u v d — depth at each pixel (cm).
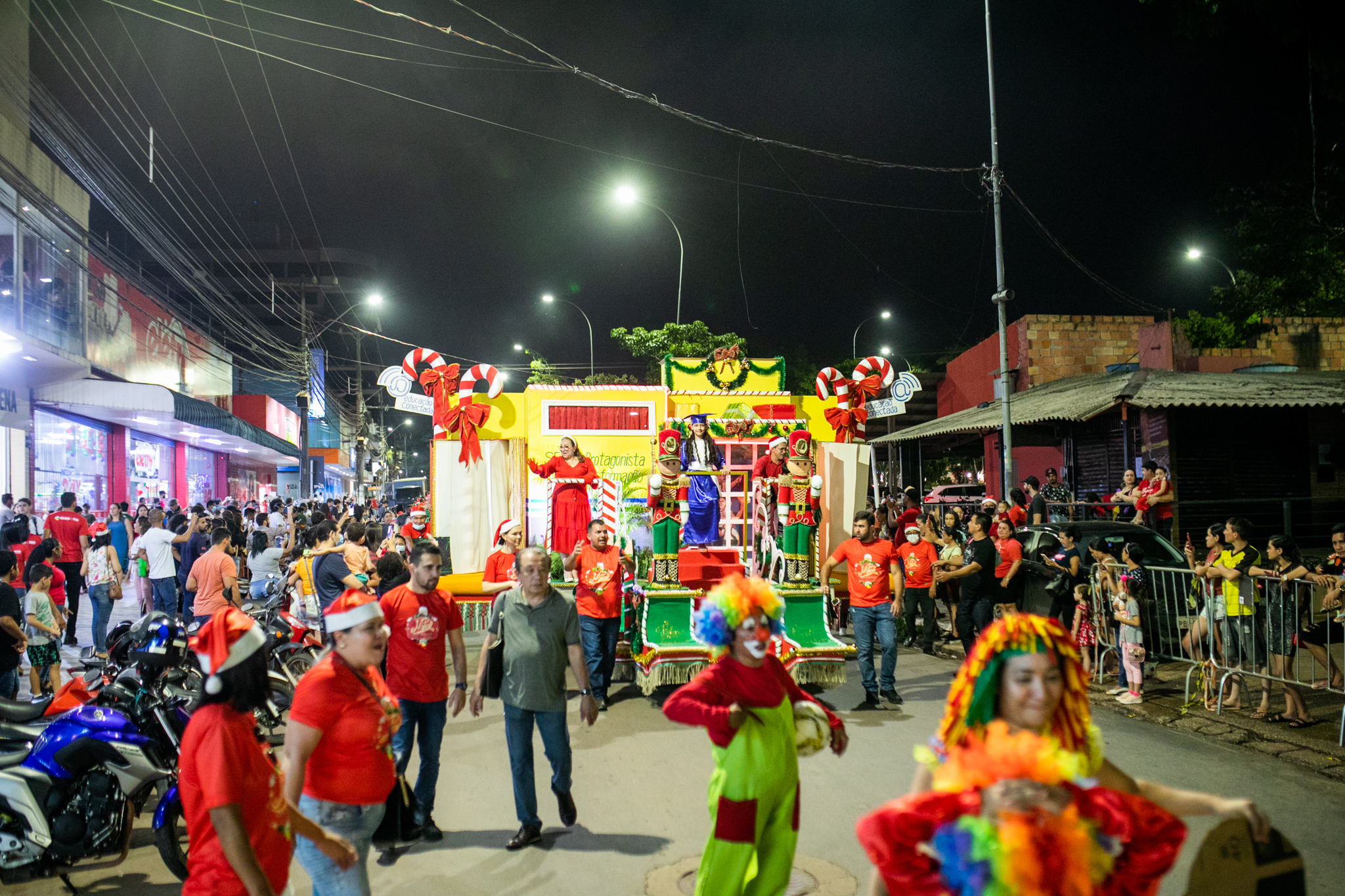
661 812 568
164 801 482
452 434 1086
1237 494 1661
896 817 223
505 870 480
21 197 1730
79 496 2111
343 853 330
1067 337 2542
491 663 523
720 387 1140
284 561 1386
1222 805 246
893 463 2628
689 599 884
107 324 2162
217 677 290
